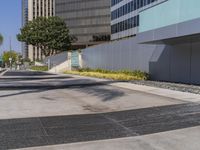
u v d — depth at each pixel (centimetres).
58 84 2573
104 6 11844
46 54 9994
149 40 2375
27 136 843
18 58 14250
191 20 1908
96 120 1046
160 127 935
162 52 2791
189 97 1579
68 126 958
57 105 1378
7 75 4503
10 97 1667
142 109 1255
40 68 8356
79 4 12438
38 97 1666
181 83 2466
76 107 1322
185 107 1277
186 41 2327
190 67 2406
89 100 1541
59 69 6569
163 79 2778
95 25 12062
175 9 2061
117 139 809
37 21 9625
